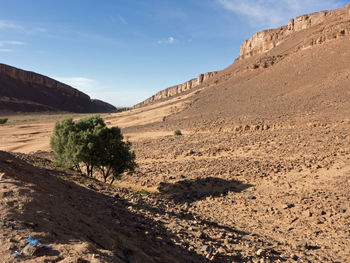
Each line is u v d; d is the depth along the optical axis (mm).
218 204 15594
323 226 11359
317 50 93188
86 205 7660
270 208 13984
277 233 11188
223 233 9719
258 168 21141
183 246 7398
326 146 23672
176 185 19797
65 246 4082
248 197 16047
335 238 10211
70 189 8883
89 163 18703
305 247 9602
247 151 28125
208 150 30938
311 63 85375
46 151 45812
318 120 37406
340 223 11312
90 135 18500
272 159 23172
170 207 12656
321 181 16484
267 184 17844
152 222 8758
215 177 20688
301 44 107812
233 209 14609
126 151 20172
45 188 7168
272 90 80062
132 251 5254
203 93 124438
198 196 17391
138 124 88688
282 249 9367
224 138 37500
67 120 19609
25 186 5883
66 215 5641
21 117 162125
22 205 4895
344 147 22297
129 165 20547
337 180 16000
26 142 62844
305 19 156500
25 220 4457
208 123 57062
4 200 4895
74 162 18312
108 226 6562
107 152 19594
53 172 11961
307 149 24000
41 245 3818
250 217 13273
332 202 13281
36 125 105938
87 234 5211
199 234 8758
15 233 3969
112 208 8609
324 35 96250
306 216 12484
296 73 84562
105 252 4379
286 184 17062
